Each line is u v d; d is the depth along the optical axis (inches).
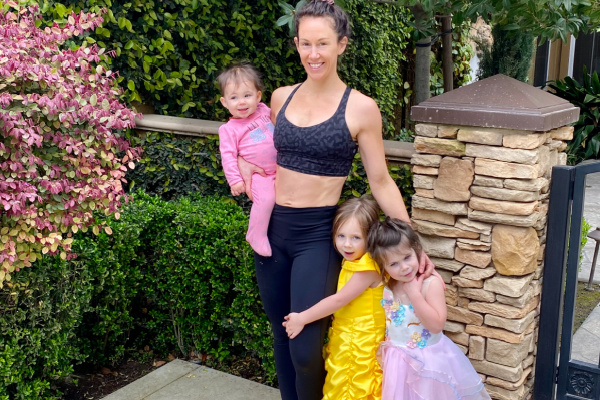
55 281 118.0
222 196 149.9
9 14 122.2
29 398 112.7
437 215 105.3
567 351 105.4
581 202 100.3
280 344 101.2
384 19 249.8
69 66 120.6
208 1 173.5
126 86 163.6
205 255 129.3
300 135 88.0
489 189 98.6
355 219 87.2
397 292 89.6
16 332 110.0
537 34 128.0
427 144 103.0
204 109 183.9
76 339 128.6
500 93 98.6
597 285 149.6
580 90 238.7
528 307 103.9
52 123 116.6
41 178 109.6
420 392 87.0
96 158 123.1
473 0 123.1
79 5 150.4
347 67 231.6
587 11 132.6
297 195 90.4
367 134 87.6
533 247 99.5
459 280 104.6
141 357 143.3
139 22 161.9
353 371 90.3
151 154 157.6
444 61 183.6
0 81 109.4
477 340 105.0
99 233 127.8
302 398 96.7
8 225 107.7
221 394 124.2
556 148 105.9
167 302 140.7
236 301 128.7
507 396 104.0
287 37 200.7
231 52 184.4
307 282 90.8
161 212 135.4
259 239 95.6
